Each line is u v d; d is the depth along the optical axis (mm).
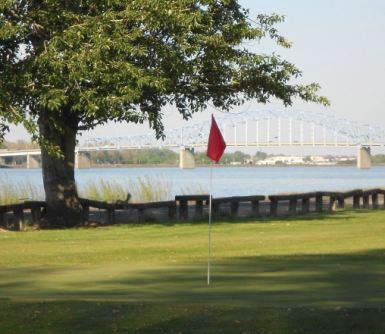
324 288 11391
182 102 25766
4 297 10672
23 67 21578
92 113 21141
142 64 22625
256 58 24859
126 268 14391
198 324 8633
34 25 22031
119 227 25750
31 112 22797
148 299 10352
